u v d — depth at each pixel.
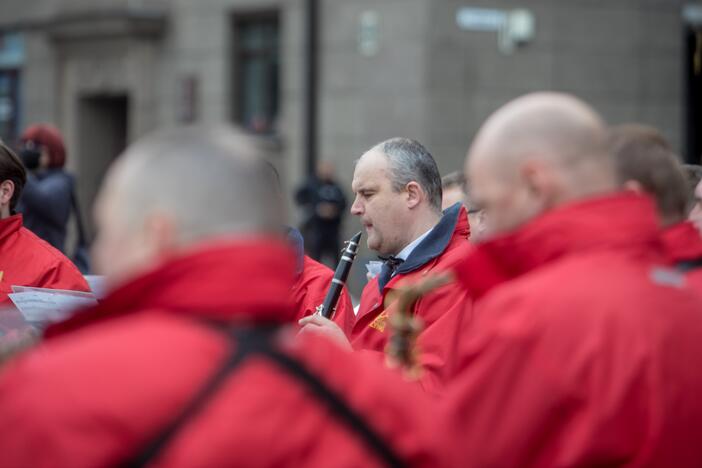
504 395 5.29
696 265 6.77
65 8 46.19
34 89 48.06
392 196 9.58
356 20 38.12
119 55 44.50
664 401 5.27
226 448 4.12
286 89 39.94
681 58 40.97
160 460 4.10
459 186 11.34
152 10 43.47
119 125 47.44
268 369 4.32
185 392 4.18
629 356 5.25
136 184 4.48
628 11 39.94
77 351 4.25
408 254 9.61
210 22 42.19
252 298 4.34
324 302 9.57
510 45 37.88
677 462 5.34
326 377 4.45
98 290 10.01
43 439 4.08
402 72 37.06
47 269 9.80
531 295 5.36
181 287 4.35
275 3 40.16
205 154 4.48
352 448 4.36
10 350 5.53
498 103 37.81
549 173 5.47
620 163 6.68
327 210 36.44
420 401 4.77
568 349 5.25
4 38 49.38
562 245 5.46
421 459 4.58
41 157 16.86
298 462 4.24
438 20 36.75
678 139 41.06
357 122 38.16
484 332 5.41
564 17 38.84
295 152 39.59
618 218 5.49
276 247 4.47
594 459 5.23
